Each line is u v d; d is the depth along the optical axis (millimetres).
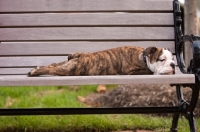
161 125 6859
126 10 6168
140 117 7453
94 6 6145
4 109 5422
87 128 6656
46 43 6051
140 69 5363
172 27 6148
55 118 7188
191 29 8469
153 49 5258
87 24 6109
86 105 9062
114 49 5465
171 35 6125
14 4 6086
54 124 6812
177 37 6008
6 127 6648
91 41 6109
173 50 6086
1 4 6074
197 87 4859
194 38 4988
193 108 5168
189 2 8477
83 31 6102
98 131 6602
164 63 5168
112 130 6656
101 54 5348
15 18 6062
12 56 6035
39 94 10195
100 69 5262
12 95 9750
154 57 5227
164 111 5395
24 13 6105
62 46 6062
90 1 6148
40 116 7281
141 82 4617
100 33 6105
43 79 4578
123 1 6172
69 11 6137
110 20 6125
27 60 6023
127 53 5414
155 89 8430
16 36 6051
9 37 6043
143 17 6145
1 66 6000
